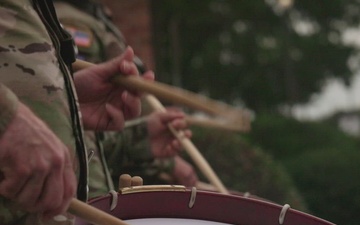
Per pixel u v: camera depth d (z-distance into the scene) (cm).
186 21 2097
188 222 375
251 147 972
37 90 322
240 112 710
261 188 962
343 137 1625
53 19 359
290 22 2306
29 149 275
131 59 464
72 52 365
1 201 306
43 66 326
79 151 344
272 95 2280
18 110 279
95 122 459
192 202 377
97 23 602
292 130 1599
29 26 329
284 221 379
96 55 594
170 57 1866
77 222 334
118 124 463
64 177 283
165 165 666
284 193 968
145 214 372
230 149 959
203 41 2206
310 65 2323
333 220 1350
